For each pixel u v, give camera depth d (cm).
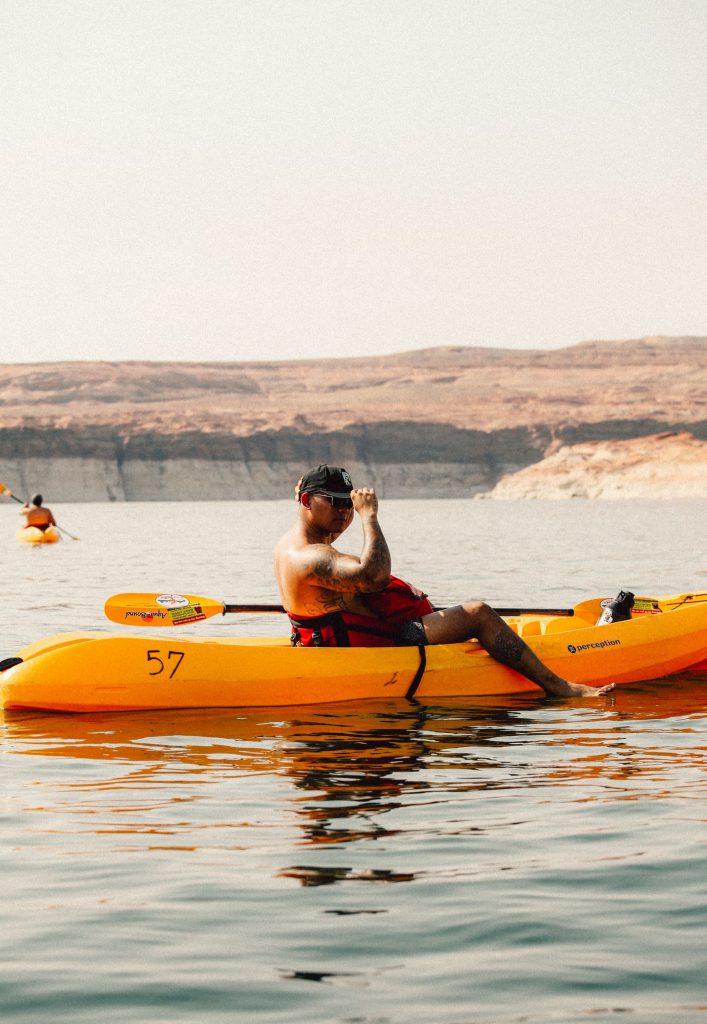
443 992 343
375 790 573
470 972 356
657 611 1022
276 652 808
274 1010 332
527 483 17250
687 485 15238
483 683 850
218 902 414
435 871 446
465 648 854
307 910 406
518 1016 327
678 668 945
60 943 379
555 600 1638
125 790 577
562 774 604
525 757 646
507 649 845
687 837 486
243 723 747
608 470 16775
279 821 517
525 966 360
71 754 660
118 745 684
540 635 897
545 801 548
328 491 795
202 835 496
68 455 19438
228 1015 329
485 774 605
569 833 494
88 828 508
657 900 414
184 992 343
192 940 381
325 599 809
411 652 833
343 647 819
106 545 3562
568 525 5434
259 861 460
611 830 498
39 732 722
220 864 457
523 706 807
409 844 480
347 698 816
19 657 805
